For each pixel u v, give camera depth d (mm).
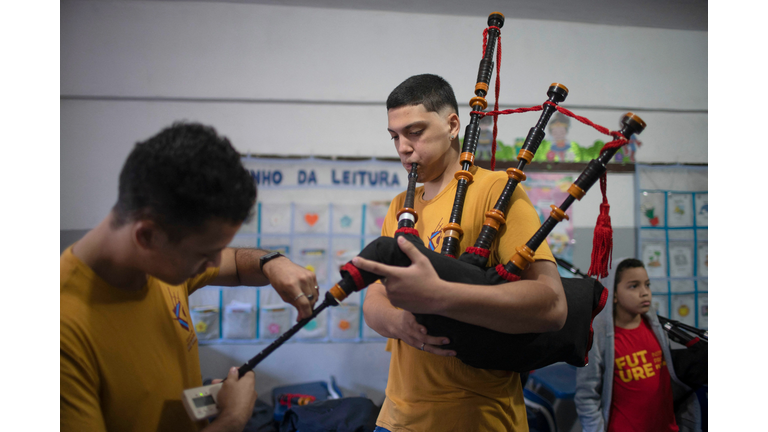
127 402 666
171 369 751
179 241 594
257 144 2785
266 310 2738
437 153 1013
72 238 2652
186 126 610
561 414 2340
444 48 2891
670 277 2912
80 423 583
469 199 982
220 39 2766
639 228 2914
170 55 2732
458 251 933
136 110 2715
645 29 3018
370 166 2840
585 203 2924
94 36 2684
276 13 2797
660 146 3008
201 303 2730
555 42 2963
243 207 610
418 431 1022
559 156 2930
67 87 2664
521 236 882
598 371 1740
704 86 3049
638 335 1776
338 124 2834
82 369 604
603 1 2816
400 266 745
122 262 636
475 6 2834
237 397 710
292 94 2805
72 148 2668
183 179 557
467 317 749
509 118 2914
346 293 756
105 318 646
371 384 2795
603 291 1023
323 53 2824
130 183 583
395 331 972
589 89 2977
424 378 1037
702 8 2879
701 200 2979
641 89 3010
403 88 1008
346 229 2824
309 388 2668
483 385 984
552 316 797
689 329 1770
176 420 738
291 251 2793
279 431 2262
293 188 2803
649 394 1705
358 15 2844
